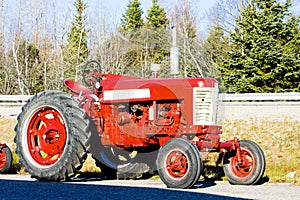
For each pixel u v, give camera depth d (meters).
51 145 8.56
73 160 8.22
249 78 26.56
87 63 8.66
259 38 26.77
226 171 8.45
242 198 6.80
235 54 27.28
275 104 20.95
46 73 32.75
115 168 8.88
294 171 9.69
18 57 35.53
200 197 6.82
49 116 8.70
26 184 8.00
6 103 24.23
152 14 42.75
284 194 7.20
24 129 8.72
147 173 9.27
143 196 6.84
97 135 8.52
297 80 26.81
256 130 15.27
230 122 16.64
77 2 38.34
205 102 8.16
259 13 27.62
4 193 7.06
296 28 28.11
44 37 39.38
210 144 8.22
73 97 8.59
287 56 26.31
